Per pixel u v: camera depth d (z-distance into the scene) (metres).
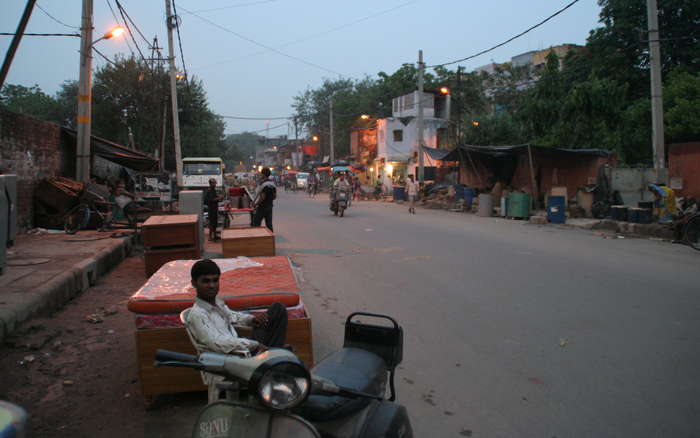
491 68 56.75
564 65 31.97
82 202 13.04
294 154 86.88
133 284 8.11
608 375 4.49
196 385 3.94
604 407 3.90
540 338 5.47
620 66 27.72
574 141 23.02
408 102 41.41
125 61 34.31
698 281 8.03
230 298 3.95
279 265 4.94
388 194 38.66
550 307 6.65
